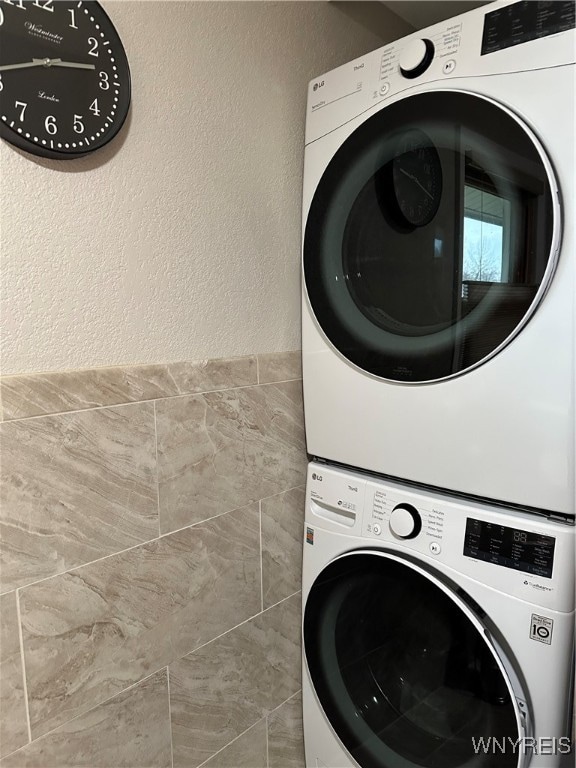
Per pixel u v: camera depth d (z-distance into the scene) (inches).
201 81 42.8
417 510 41.9
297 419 53.7
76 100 34.7
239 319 47.4
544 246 33.3
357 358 44.7
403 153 40.5
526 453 35.8
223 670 48.8
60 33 33.7
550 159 33.0
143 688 42.5
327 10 53.3
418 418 41.5
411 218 40.2
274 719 54.5
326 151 46.4
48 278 35.1
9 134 32.0
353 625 48.0
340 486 47.8
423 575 40.9
